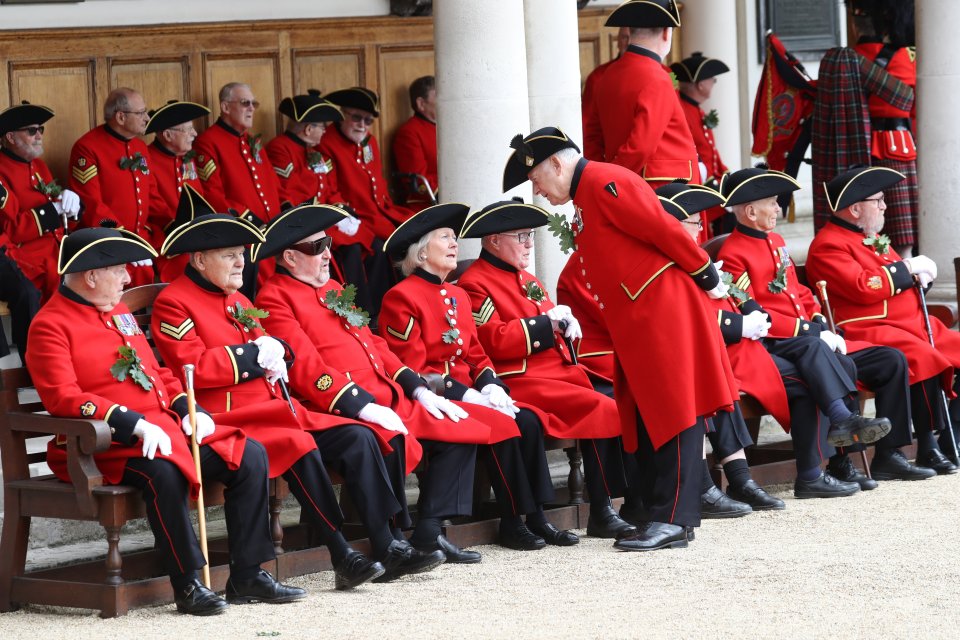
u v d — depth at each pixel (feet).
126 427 46.14
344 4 84.23
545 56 68.23
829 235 67.36
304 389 51.80
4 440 48.08
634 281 52.26
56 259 67.62
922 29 75.25
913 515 56.90
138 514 46.55
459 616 44.37
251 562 47.34
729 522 56.70
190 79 79.10
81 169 71.15
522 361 57.41
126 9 77.30
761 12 98.32
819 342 61.67
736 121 96.32
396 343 55.62
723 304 61.52
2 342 65.05
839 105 79.87
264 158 77.66
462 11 62.85
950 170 75.10
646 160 66.69
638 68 67.21
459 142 63.41
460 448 52.70
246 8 81.05
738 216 64.64
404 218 81.00
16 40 73.41
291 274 54.03
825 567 48.78
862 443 59.57
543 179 53.52
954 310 73.51
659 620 42.96
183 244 50.06
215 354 49.75
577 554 52.65
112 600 46.01
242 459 47.37
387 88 85.71
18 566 48.01
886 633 41.06
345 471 50.08
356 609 45.83
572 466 57.52
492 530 55.01
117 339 48.01
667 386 51.96
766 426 73.00
